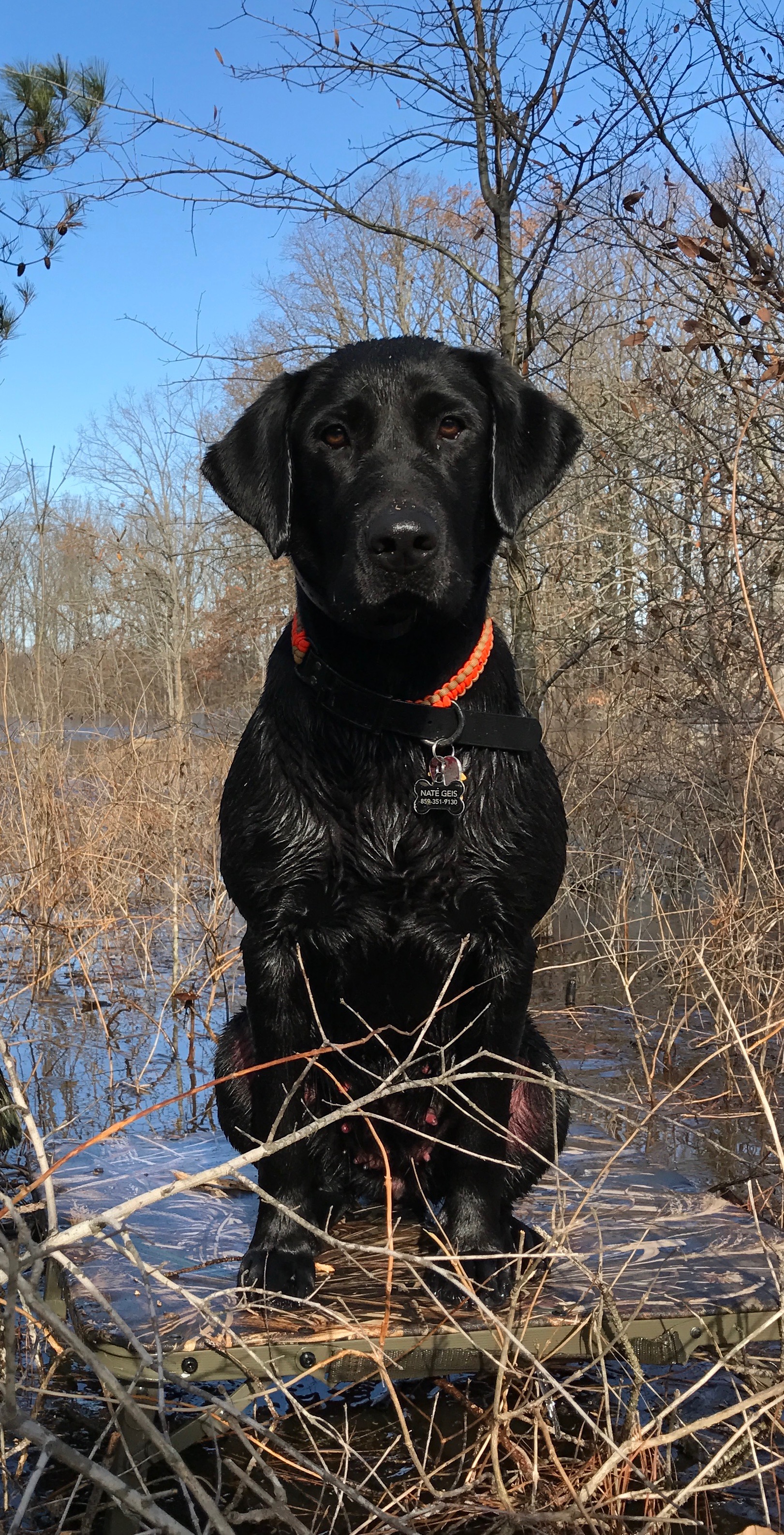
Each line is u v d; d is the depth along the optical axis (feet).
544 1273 3.00
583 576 8.77
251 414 3.55
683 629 7.45
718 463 6.70
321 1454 2.52
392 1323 2.77
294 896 3.20
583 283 10.61
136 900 8.82
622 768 8.32
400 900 3.20
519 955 3.25
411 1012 3.31
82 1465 1.88
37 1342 3.11
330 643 3.23
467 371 3.56
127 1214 1.96
